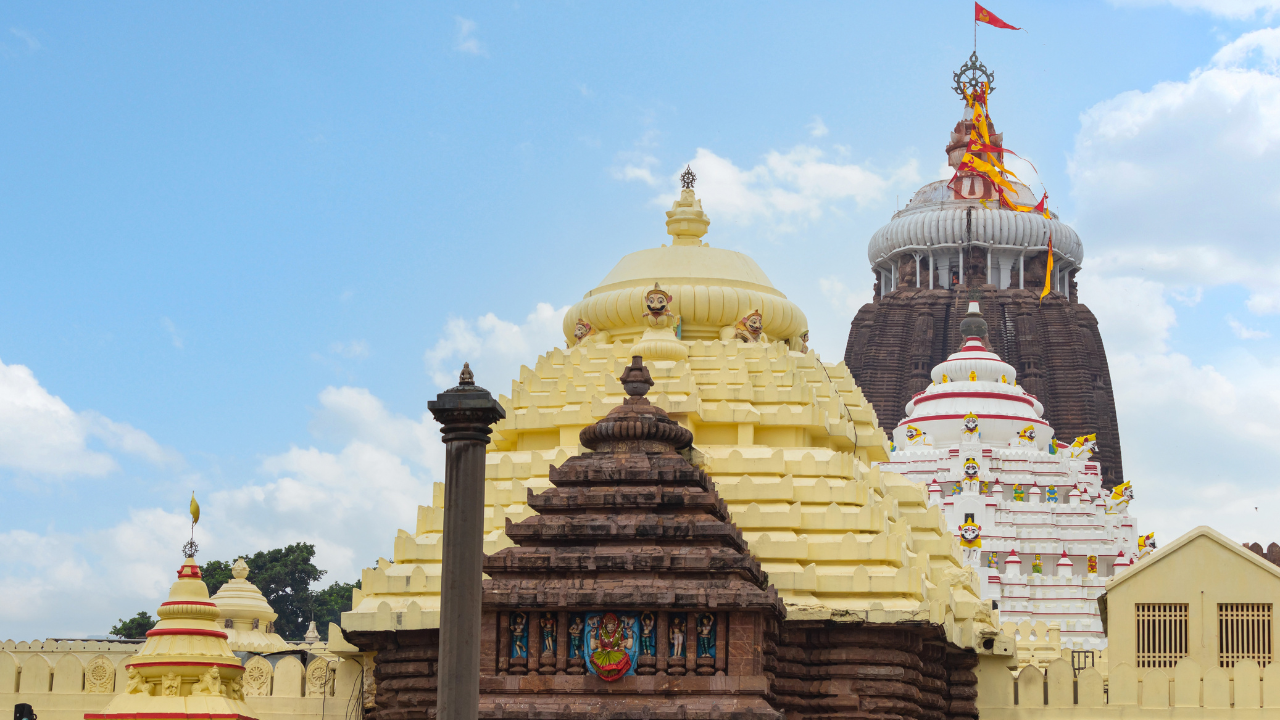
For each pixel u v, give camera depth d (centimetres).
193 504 3875
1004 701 4397
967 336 11294
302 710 4138
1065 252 16738
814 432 4081
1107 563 9819
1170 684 4334
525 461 3981
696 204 4744
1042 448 10588
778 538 3647
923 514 4491
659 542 3253
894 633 3534
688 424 3922
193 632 3719
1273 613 4719
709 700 3114
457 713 2309
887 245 16900
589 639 3184
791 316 4569
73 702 4253
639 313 4419
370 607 3703
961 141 17288
